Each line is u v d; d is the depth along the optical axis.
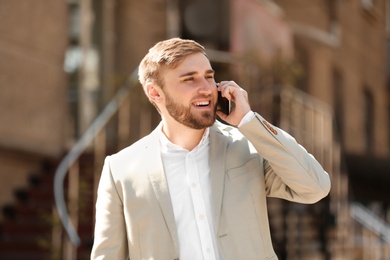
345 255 9.56
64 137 10.30
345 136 17.36
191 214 2.74
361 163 15.29
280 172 2.68
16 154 9.19
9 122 9.20
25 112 9.51
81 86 11.43
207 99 2.67
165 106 2.73
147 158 2.80
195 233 2.72
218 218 2.70
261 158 2.80
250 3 11.88
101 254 2.80
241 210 2.71
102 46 11.77
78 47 11.54
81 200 7.98
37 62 9.80
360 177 15.44
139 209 2.74
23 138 9.41
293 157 2.65
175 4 12.26
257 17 12.05
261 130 2.65
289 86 10.16
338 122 17.19
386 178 15.41
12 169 9.12
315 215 9.42
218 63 10.13
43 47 9.95
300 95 10.68
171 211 2.72
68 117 11.32
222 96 2.74
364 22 18.97
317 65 15.97
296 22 15.21
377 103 19.69
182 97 2.65
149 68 2.72
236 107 2.69
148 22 12.73
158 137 2.84
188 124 2.68
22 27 9.57
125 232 2.82
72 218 7.87
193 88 2.65
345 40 17.61
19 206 8.62
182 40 2.70
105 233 2.80
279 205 8.98
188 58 2.66
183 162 2.79
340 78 17.48
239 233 2.70
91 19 11.69
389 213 15.01
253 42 11.86
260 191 2.75
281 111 10.01
